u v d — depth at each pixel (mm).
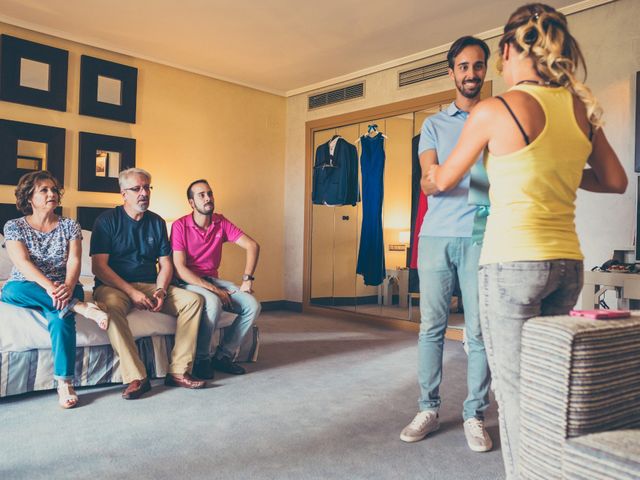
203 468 1736
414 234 4695
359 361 3361
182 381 2713
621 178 1290
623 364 982
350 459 1829
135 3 3746
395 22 4004
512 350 1189
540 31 1178
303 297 5742
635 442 883
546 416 977
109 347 2697
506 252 1186
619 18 3461
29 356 2469
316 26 4105
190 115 5148
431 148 2047
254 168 5703
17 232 2512
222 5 3758
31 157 4129
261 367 3170
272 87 5805
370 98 5105
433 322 2061
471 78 1938
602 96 3537
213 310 2873
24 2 3746
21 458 1794
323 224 5715
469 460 1836
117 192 4590
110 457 1815
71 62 4352
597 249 3564
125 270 2898
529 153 1144
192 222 3225
